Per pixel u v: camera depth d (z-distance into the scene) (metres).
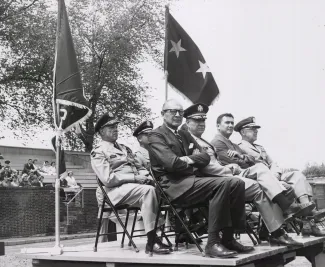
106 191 6.50
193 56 10.35
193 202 5.61
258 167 6.54
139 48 35.00
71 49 7.20
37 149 38.22
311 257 7.52
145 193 6.03
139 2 34.50
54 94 7.17
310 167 30.81
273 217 6.31
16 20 31.77
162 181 5.85
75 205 23.09
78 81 7.13
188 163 5.75
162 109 6.30
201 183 5.52
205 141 7.23
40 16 33.22
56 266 6.07
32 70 33.22
